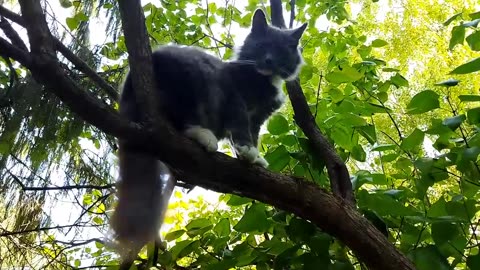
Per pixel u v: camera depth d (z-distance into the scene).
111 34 3.34
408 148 2.47
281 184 2.27
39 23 1.87
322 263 2.27
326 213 2.28
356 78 2.64
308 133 2.74
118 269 2.52
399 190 2.53
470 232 2.82
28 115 2.85
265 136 3.16
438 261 2.18
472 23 2.36
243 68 3.29
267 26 3.73
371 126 2.82
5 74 3.20
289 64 3.46
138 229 2.32
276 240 2.52
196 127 2.67
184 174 2.41
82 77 3.11
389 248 2.30
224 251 2.59
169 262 2.54
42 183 3.03
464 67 2.19
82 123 2.96
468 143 2.29
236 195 2.57
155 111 2.08
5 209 3.01
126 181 2.36
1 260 2.97
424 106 2.39
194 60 2.96
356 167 3.60
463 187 2.37
